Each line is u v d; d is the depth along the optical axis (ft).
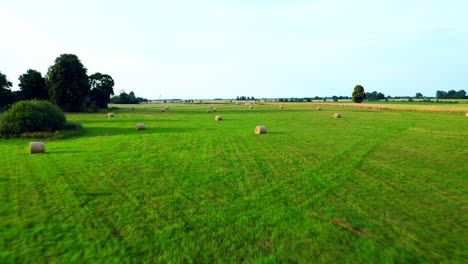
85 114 225.15
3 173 51.11
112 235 28.07
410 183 44.21
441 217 31.99
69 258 24.18
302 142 83.92
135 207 35.14
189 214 33.06
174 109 306.14
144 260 23.90
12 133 100.48
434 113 208.64
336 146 76.79
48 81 242.99
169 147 77.20
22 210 34.24
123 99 572.51
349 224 30.37
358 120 154.61
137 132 110.93
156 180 46.37
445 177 47.42
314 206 35.29
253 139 90.63
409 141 83.82
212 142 85.35
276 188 42.09
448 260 23.73
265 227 29.76
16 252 25.09
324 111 242.78
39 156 66.54
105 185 43.88
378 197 38.27
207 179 46.83
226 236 27.89
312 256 24.43
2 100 228.02
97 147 78.18
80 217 32.24
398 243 26.45
